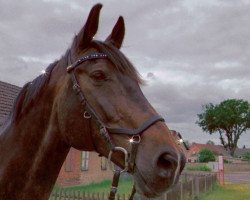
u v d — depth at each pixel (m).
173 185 2.31
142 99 2.63
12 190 2.89
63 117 2.71
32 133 2.91
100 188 26.17
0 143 3.05
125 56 2.76
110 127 2.56
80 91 2.66
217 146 116.88
